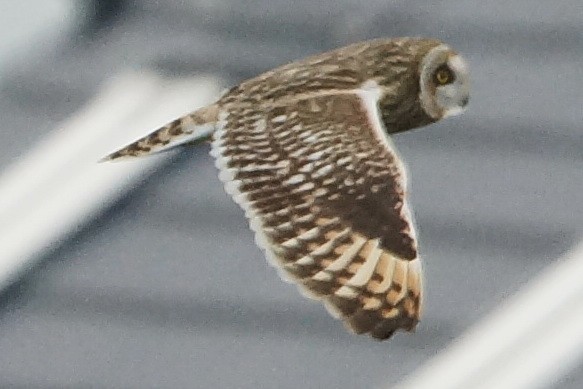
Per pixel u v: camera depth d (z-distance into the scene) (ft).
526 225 41.45
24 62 43.68
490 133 42.16
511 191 41.70
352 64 37.76
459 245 41.37
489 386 40.34
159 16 43.62
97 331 41.39
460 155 42.06
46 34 43.86
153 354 41.16
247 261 41.63
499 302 40.91
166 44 43.19
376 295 36.86
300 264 36.88
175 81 42.88
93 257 41.83
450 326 40.81
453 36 42.98
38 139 42.80
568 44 42.88
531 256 41.24
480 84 42.57
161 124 42.47
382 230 36.94
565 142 42.04
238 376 40.88
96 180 42.24
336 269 36.88
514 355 40.52
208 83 42.80
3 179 42.47
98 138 42.57
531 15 43.11
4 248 41.88
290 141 37.14
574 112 42.27
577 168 41.83
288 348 40.96
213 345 41.11
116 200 42.16
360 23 42.91
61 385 41.09
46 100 43.24
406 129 38.01
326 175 37.04
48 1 43.88
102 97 42.98
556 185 41.73
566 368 40.40
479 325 40.75
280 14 43.06
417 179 41.88
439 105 37.99
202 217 42.01
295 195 37.01
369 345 40.86
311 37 42.93
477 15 43.14
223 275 41.52
